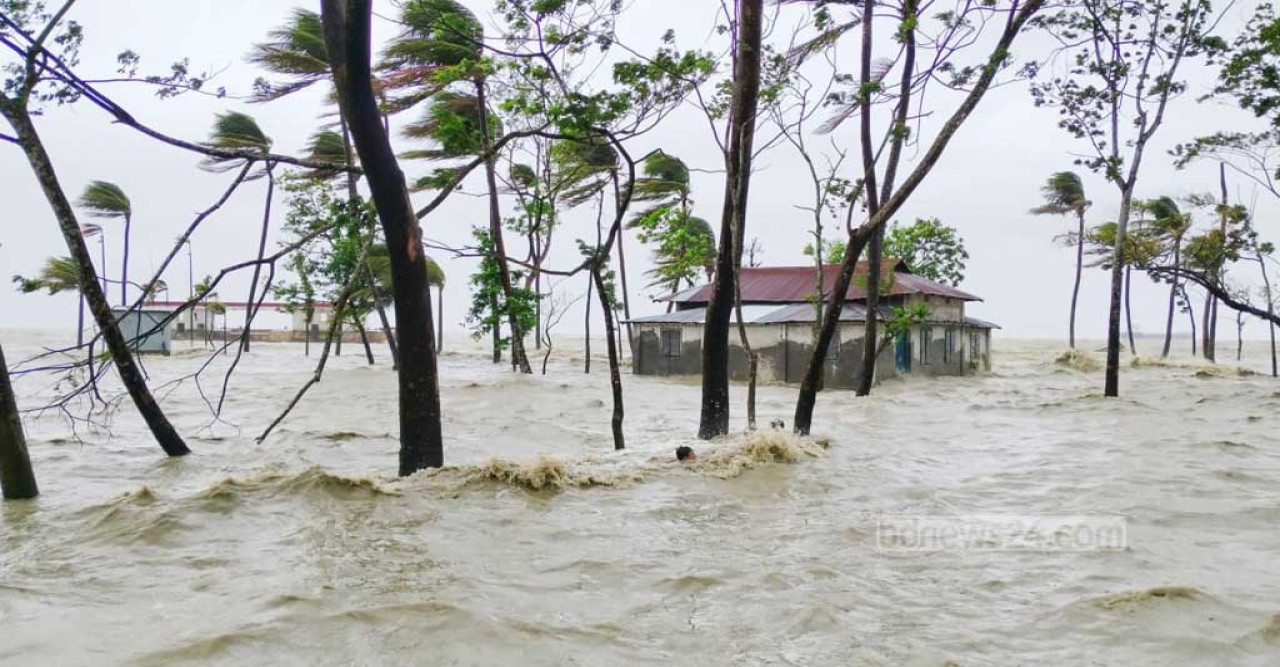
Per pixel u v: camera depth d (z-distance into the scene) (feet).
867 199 67.97
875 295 71.92
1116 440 43.52
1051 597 18.60
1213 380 93.50
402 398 31.60
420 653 14.71
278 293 101.45
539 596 18.16
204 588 18.06
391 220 30.58
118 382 79.56
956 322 105.70
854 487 30.83
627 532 23.88
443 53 71.82
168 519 23.07
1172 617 17.11
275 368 102.12
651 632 16.35
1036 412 59.26
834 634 16.39
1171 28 59.93
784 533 24.17
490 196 89.81
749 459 34.71
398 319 31.35
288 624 15.76
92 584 18.42
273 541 21.72
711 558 21.44
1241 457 37.58
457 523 23.90
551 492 28.19
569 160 67.77
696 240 66.23
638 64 34.96
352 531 22.65
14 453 28.76
